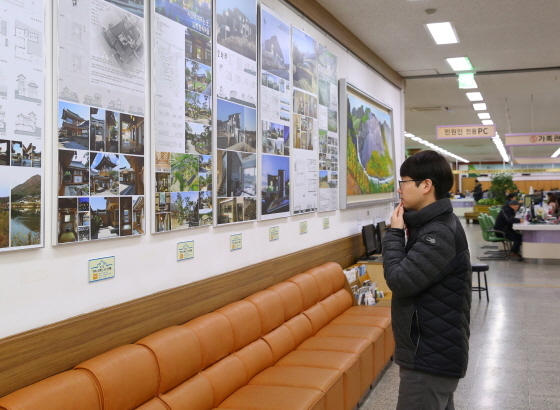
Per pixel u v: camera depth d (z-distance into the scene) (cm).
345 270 599
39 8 225
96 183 256
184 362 283
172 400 268
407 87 1078
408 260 221
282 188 469
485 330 635
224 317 338
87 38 250
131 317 278
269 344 379
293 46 496
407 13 622
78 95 245
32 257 225
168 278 314
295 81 500
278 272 457
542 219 1259
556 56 830
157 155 299
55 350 232
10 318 215
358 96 712
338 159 632
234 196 386
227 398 314
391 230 240
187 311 326
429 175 230
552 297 812
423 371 221
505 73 940
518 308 745
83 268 252
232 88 383
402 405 228
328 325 481
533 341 584
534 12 621
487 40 737
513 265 1160
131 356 253
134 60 282
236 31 389
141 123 288
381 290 665
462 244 224
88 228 251
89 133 251
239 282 388
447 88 1088
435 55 820
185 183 326
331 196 602
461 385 458
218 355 319
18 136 215
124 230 275
